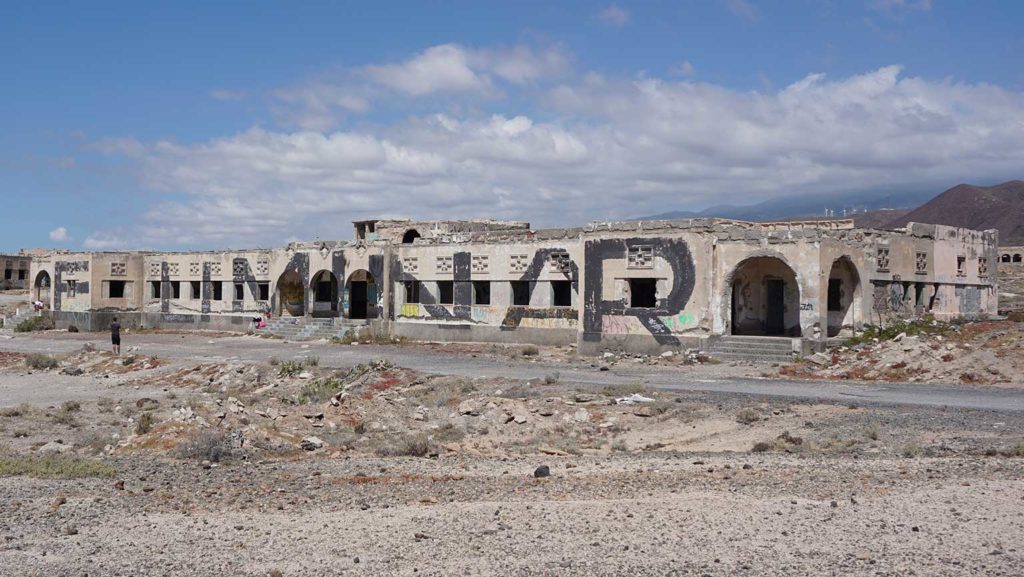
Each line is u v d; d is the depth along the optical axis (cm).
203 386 2841
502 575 859
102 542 997
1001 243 13175
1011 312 4434
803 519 1038
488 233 4359
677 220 3412
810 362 2950
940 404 2052
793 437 1705
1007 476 1266
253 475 1430
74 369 3444
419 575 865
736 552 916
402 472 1459
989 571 840
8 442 1833
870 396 2217
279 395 2541
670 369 2994
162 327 5769
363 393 2456
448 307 4356
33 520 1099
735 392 2309
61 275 6006
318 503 1197
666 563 885
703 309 3341
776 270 3644
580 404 2138
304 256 5072
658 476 1352
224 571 887
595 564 888
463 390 2439
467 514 1102
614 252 3556
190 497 1242
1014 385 2411
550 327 3953
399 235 5153
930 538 948
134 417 2175
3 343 4850
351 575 869
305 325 4888
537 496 1213
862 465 1395
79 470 1441
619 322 3534
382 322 4594
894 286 3612
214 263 5572
